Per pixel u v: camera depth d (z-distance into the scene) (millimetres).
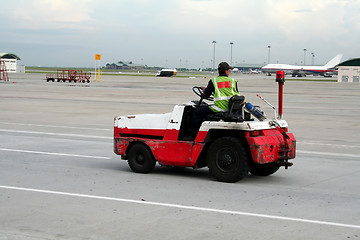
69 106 25984
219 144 8648
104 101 29859
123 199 7422
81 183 8547
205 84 62719
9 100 29672
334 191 8172
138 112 22844
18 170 9664
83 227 6000
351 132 16688
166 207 6984
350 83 78188
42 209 6805
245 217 6500
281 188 8352
